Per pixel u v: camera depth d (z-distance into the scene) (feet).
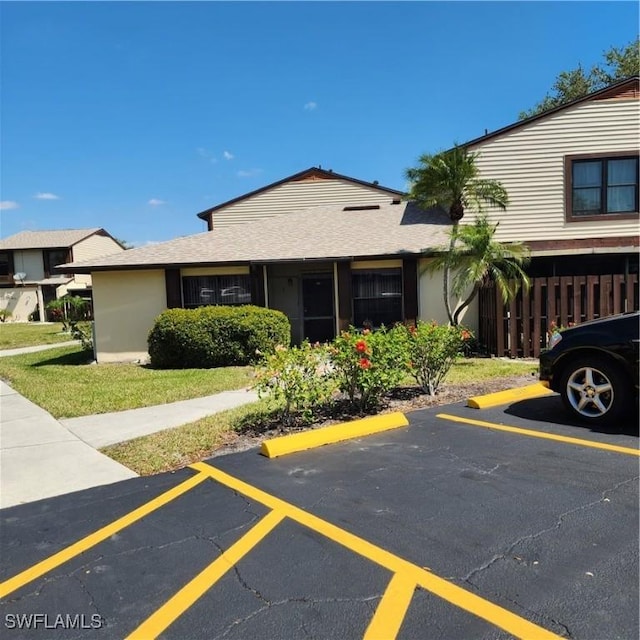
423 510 11.89
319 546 10.46
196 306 44.39
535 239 44.88
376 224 50.14
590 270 43.96
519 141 44.96
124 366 41.09
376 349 20.70
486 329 38.73
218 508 12.57
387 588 8.89
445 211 50.39
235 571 9.66
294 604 8.57
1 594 9.29
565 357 19.13
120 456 17.28
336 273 43.21
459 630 7.73
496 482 13.38
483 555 9.84
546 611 8.09
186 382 31.37
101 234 134.82
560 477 13.52
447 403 22.59
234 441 18.33
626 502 11.86
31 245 122.72
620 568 9.18
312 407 21.71
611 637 7.46
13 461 17.20
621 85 43.68
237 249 45.75
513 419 19.53
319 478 14.23
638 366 17.30
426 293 42.32
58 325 100.78
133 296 44.27
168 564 10.04
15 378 35.91
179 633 7.98
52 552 10.78
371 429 18.49
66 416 23.58
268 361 19.60
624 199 43.98
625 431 17.40
